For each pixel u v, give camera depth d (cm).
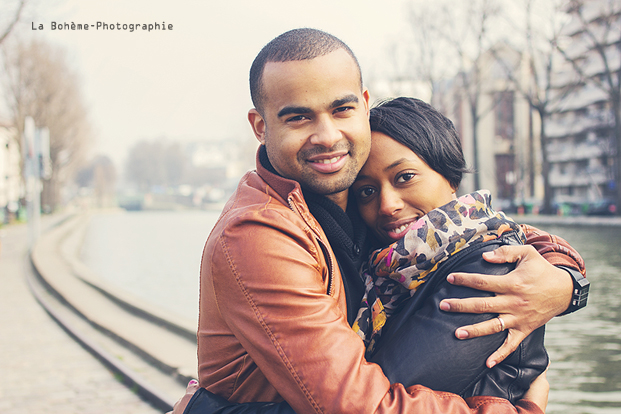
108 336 603
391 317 131
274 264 111
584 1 2758
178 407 129
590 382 432
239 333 114
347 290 131
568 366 473
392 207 135
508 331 114
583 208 3356
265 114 125
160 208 9188
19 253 1608
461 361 111
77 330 621
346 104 121
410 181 135
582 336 568
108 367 498
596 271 1045
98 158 11450
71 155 5425
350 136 123
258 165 132
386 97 153
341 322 111
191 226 3881
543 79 4244
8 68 3253
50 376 475
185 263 1515
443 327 112
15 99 3353
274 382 109
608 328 596
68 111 4256
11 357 534
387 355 115
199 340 129
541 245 139
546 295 115
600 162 4675
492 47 3081
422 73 3484
